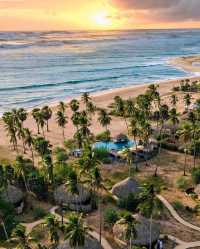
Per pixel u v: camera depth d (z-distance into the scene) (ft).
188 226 240.94
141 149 351.05
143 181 302.66
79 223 192.85
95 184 233.96
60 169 294.05
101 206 263.08
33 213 256.73
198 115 407.64
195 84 655.76
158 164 336.70
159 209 207.92
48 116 433.07
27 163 322.55
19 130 361.30
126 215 199.93
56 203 267.59
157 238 220.64
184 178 306.35
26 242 188.44
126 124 446.19
